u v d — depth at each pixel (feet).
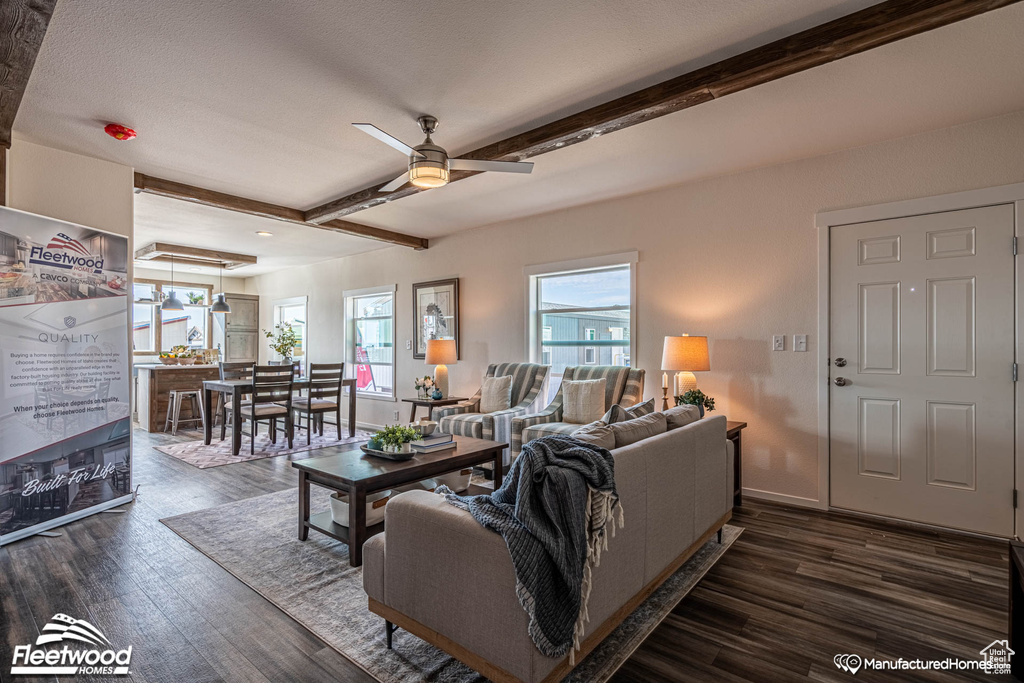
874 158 10.81
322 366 19.10
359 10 6.48
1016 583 5.72
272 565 8.47
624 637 6.43
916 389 10.39
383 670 5.78
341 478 8.61
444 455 10.11
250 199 14.64
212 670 5.78
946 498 10.11
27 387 9.59
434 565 5.43
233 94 8.59
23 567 8.34
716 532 9.48
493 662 4.96
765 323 12.16
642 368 14.15
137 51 7.34
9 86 7.72
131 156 11.20
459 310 18.92
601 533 5.38
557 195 14.35
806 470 11.66
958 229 9.95
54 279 10.06
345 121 9.62
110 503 11.22
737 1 6.41
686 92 8.02
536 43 7.25
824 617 6.92
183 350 23.88
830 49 6.89
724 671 5.77
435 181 9.25
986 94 8.70
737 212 12.56
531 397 15.46
